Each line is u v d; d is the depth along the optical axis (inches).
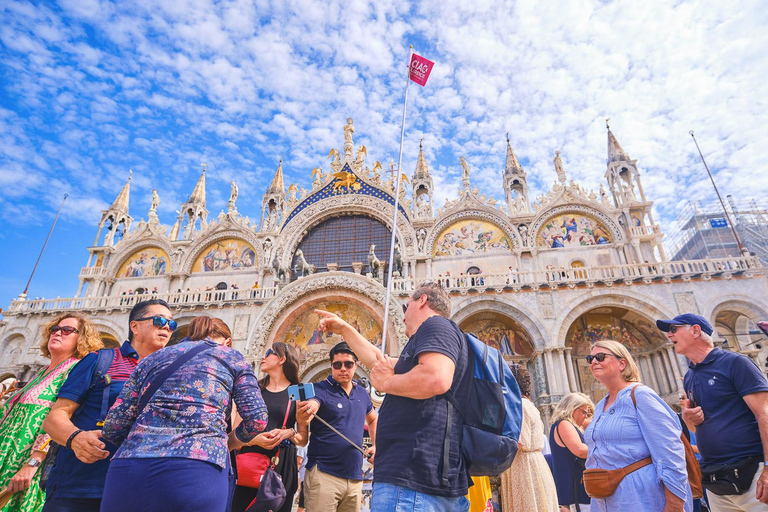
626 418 199.5
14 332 1205.1
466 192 1341.0
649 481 185.0
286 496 258.5
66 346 243.9
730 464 217.6
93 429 197.0
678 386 971.3
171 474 139.7
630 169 1274.6
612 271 1143.0
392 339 1050.7
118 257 1413.6
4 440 218.1
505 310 1063.6
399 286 1187.3
